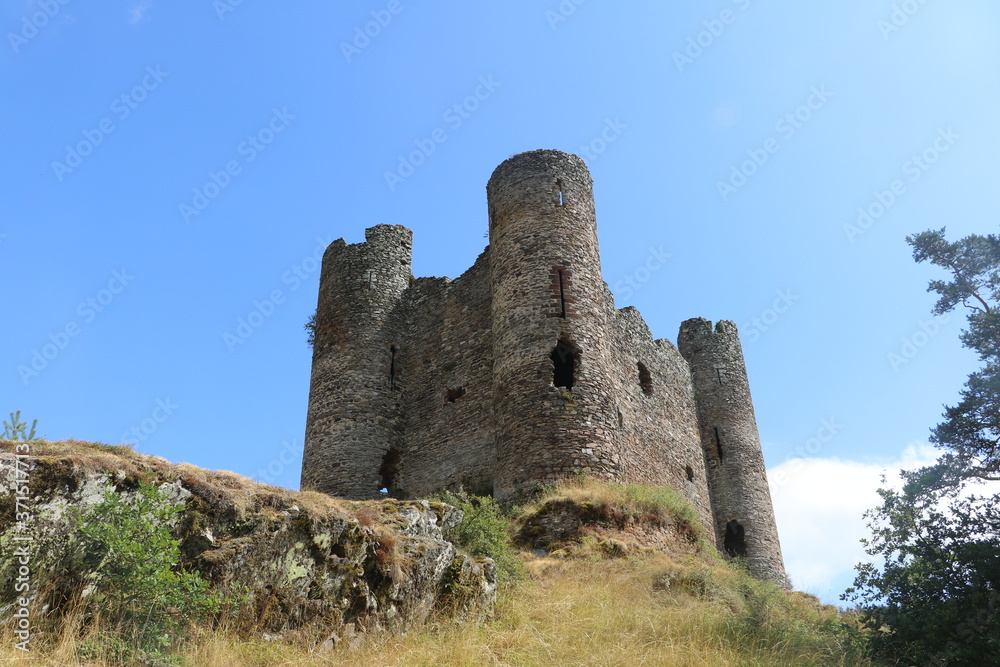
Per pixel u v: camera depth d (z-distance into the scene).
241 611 9.45
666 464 30.42
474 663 10.15
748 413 35.94
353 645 10.10
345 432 26.64
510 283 24.81
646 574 16.50
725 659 11.63
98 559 8.88
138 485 9.60
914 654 12.88
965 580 13.73
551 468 21.44
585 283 24.81
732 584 17.03
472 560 13.25
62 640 8.05
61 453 9.55
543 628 12.20
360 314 28.78
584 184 26.78
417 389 28.12
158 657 8.33
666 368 33.78
